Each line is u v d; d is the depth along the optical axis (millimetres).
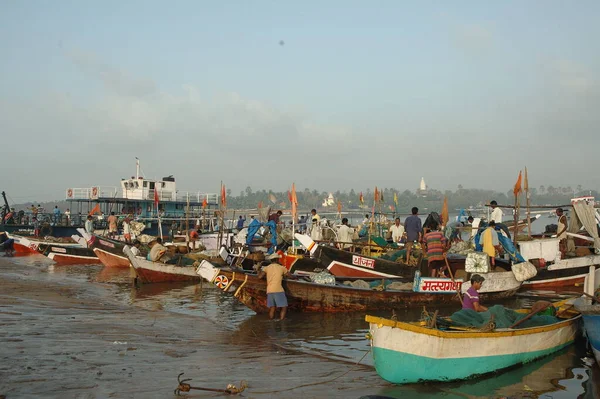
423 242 17797
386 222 32562
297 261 18812
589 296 9938
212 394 8242
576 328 11375
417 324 9133
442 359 8656
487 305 15828
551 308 11664
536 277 18266
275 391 8469
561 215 19141
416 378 8586
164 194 41500
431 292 15016
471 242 20672
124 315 14438
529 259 18500
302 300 14500
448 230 23734
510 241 16422
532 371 9797
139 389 8359
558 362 10344
